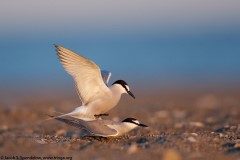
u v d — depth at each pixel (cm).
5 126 1684
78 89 1147
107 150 1019
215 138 1130
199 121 1802
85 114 1155
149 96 3406
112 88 1183
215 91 3766
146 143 1076
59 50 1112
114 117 1856
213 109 2331
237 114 2041
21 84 4516
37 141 1109
